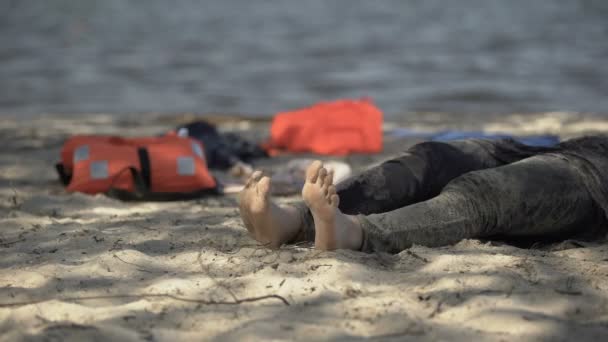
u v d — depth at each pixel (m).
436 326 3.39
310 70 23.61
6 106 17.83
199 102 18.25
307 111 9.81
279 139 9.72
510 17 44.38
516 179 4.50
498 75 21.67
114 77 22.59
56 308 3.63
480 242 4.56
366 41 32.16
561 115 14.15
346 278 3.94
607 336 3.28
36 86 20.78
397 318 3.46
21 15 50.88
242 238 4.94
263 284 3.93
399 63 24.88
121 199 6.66
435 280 3.91
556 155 4.74
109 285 4.02
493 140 5.08
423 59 25.84
